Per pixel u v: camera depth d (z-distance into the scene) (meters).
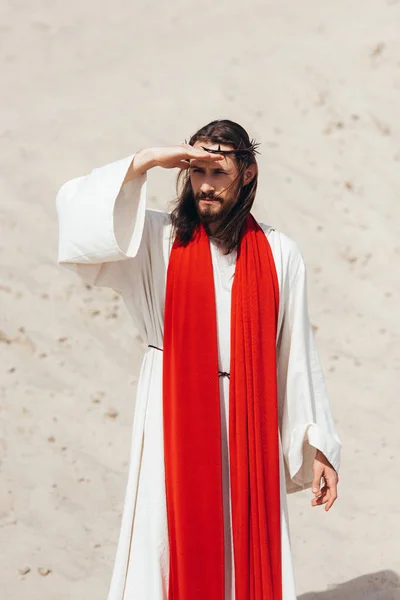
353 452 6.17
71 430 6.38
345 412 6.59
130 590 3.38
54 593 4.91
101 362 7.06
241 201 3.47
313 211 8.59
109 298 7.62
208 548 3.36
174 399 3.37
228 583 3.44
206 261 3.42
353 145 9.34
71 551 5.28
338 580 4.89
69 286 7.71
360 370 7.04
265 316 3.44
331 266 8.07
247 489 3.38
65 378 6.89
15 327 7.31
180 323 3.38
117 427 6.42
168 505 3.39
